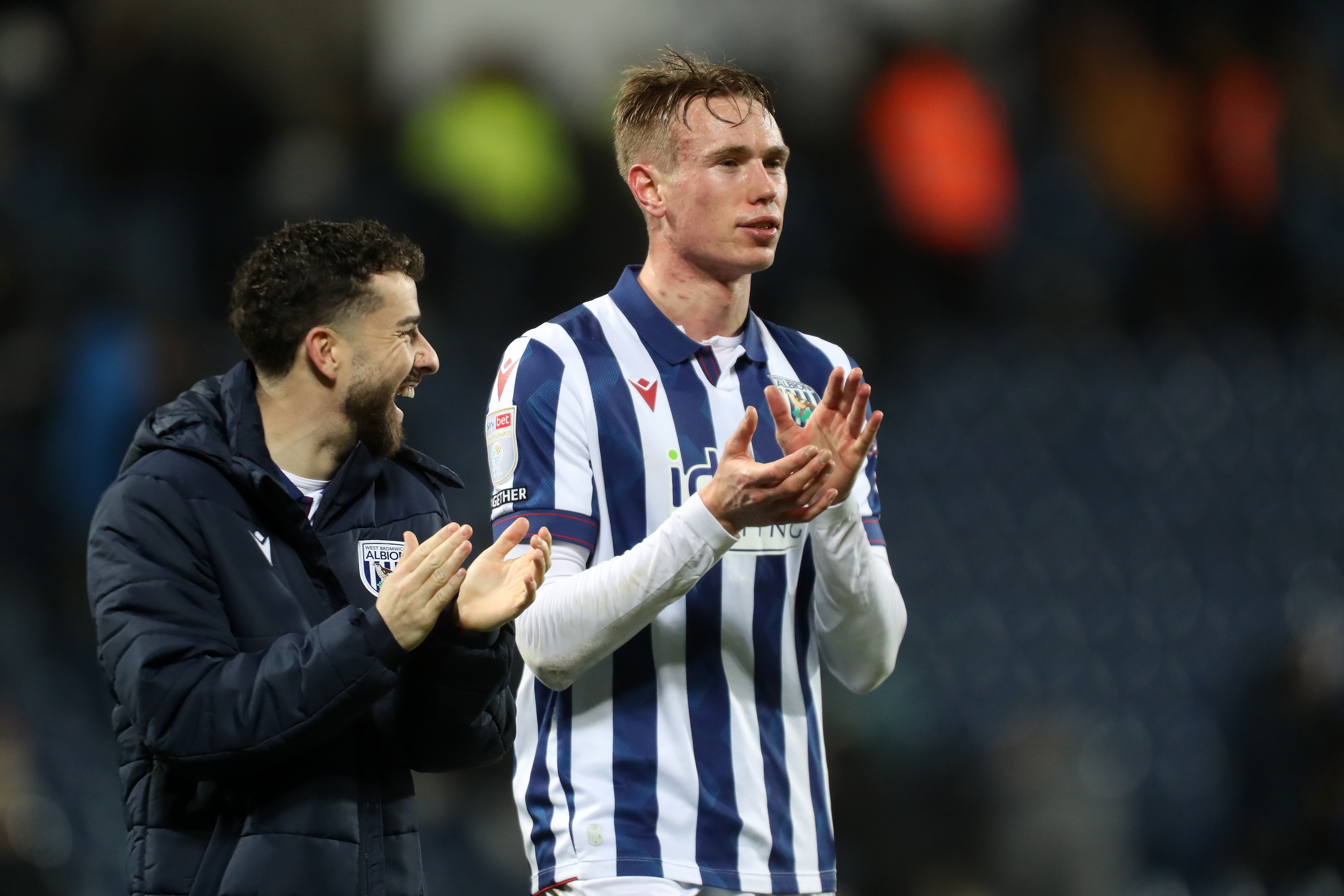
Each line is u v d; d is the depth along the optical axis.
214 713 8.49
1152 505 29.56
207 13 29.77
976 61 34.97
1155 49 35.06
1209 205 34.03
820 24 33.06
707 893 9.72
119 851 22.88
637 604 9.29
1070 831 23.33
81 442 25.52
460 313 28.84
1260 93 35.41
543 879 9.95
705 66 10.58
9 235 27.56
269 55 30.33
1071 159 33.72
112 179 28.64
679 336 10.43
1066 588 28.77
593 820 9.69
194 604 8.90
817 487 9.11
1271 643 28.30
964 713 26.88
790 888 9.90
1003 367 30.50
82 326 26.53
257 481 9.16
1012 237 32.72
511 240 29.64
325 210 28.73
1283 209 35.03
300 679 8.49
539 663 9.64
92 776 23.39
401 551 9.84
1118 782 26.23
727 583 10.05
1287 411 30.83
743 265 10.27
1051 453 29.67
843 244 31.58
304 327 9.48
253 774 8.89
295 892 8.73
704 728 9.84
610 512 10.09
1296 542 29.84
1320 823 24.72
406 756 9.51
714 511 9.17
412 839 9.47
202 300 28.00
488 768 22.25
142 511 8.99
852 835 22.55
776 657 10.16
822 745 10.49
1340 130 36.44
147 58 29.30
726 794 9.78
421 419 27.48
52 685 24.03
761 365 10.72
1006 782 23.66
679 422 10.25
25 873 19.17
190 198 28.66
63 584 25.06
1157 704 27.84
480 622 8.99
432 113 30.31
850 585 9.97
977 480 29.42
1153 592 28.92
